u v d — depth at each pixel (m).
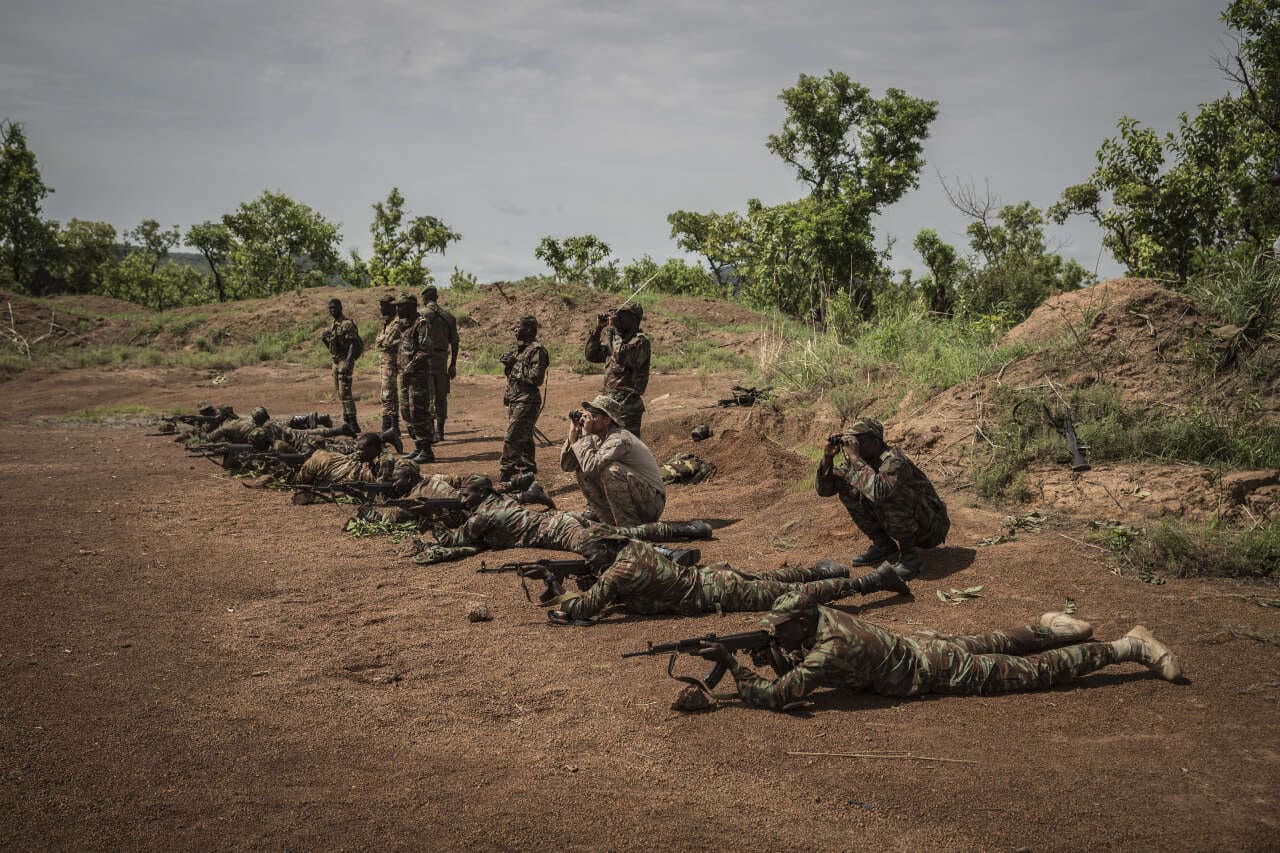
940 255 36.28
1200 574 6.64
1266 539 6.80
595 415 8.42
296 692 5.28
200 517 9.85
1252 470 8.00
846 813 3.85
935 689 4.97
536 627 6.35
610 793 4.07
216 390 24.52
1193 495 7.68
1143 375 9.65
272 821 3.82
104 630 6.25
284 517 9.88
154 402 22.48
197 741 4.60
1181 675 4.98
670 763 4.36
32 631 6.17
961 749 4.38
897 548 7.17
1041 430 9.28
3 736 4.59
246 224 69.44
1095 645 5.08
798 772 4.22
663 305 34.09
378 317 32.88
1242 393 9.02
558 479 11.81
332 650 5.96
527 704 5.11
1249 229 28.84
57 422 18.81
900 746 4.43
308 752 4.50
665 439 13.37
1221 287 10.34
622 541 6.61
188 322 33.50
